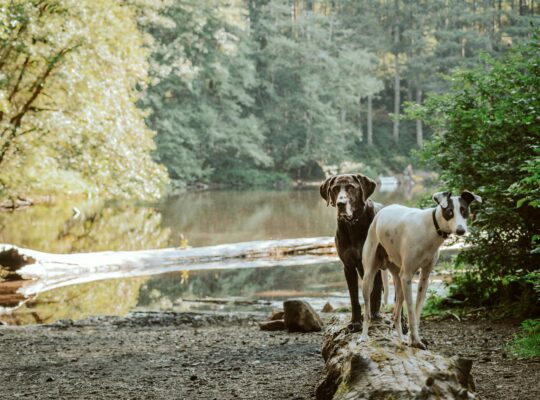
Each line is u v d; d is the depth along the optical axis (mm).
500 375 7121
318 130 66375
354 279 6977
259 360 8641
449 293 12422
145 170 25109
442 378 5043
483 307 11406
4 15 20359
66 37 22547
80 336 11367
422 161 12156
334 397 5316
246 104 63969
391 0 75500
